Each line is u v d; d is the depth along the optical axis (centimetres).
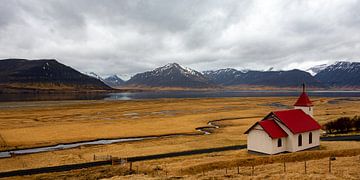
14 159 5484
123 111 13888
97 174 4100
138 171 4097
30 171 4506
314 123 5688
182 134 8056
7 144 6888
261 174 3338
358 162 3712
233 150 5684
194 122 10144
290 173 3262
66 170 4494
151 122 10200
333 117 10762
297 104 6325
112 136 7806
